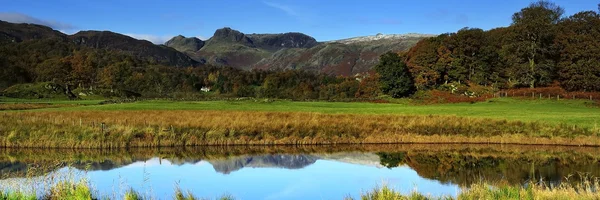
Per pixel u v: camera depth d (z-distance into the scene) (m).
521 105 71.50
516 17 99.06
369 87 104.38
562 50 93.06
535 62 97.31
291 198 21.69
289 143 39.91
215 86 162.50
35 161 29.78
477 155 35.88
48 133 36.41
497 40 113.06
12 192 16.98
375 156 35.28
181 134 38.75
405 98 90.50
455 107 68.12
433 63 102.88
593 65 84.38
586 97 78.12
